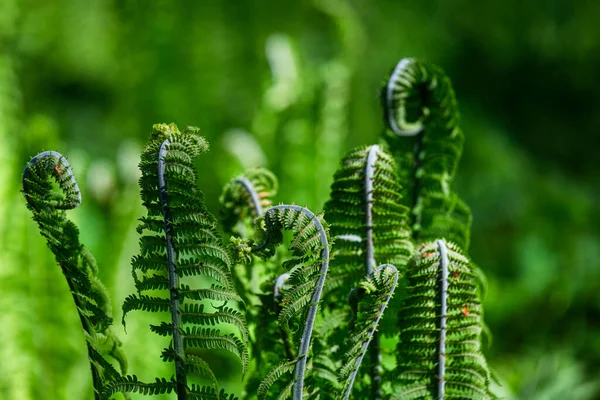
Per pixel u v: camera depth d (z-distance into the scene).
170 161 2.08
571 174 8.92
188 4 7.57
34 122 4.12
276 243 2.10
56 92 9.30
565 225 7.38
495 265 7.14
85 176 4.61
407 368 2.17
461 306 2.16
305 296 2.07
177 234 2.08
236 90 7.58
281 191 4.83
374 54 8.65
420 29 9.21
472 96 9.45
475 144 8.13
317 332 2.20
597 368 5.54
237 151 4.71
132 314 3.80
